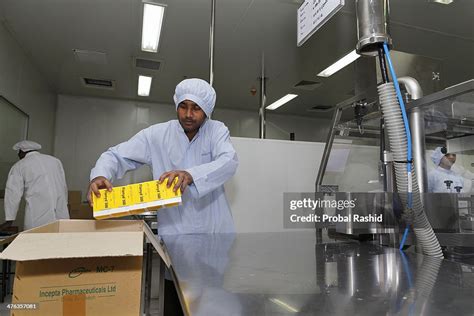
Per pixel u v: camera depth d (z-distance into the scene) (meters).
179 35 3.58
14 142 3.82
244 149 2.00
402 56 1.63
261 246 1.04
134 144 1.37
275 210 1.99
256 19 3.24
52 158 3.46
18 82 3.89
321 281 0.59
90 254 0.46
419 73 1.67
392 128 0.95
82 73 4.74
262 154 2.02
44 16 3.27
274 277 0.62
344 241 1.17
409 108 1.00
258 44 3.75
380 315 0.41
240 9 3.07
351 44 3.71
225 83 5.02
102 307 0.53
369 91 1.21
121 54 4.10
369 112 1.21
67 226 0.75
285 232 1.49
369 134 1.28
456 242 0.97
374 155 1.25
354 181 1.34
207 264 0.75
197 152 1.40
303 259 0.82
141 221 0.78
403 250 0.98
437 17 3.19
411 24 3.32
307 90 5.30
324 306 0.45
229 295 0.51
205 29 3.44
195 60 4.23
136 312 0.54
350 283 0.58
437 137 1.12
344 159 1.38
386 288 0.54
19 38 3.70
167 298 1.23
